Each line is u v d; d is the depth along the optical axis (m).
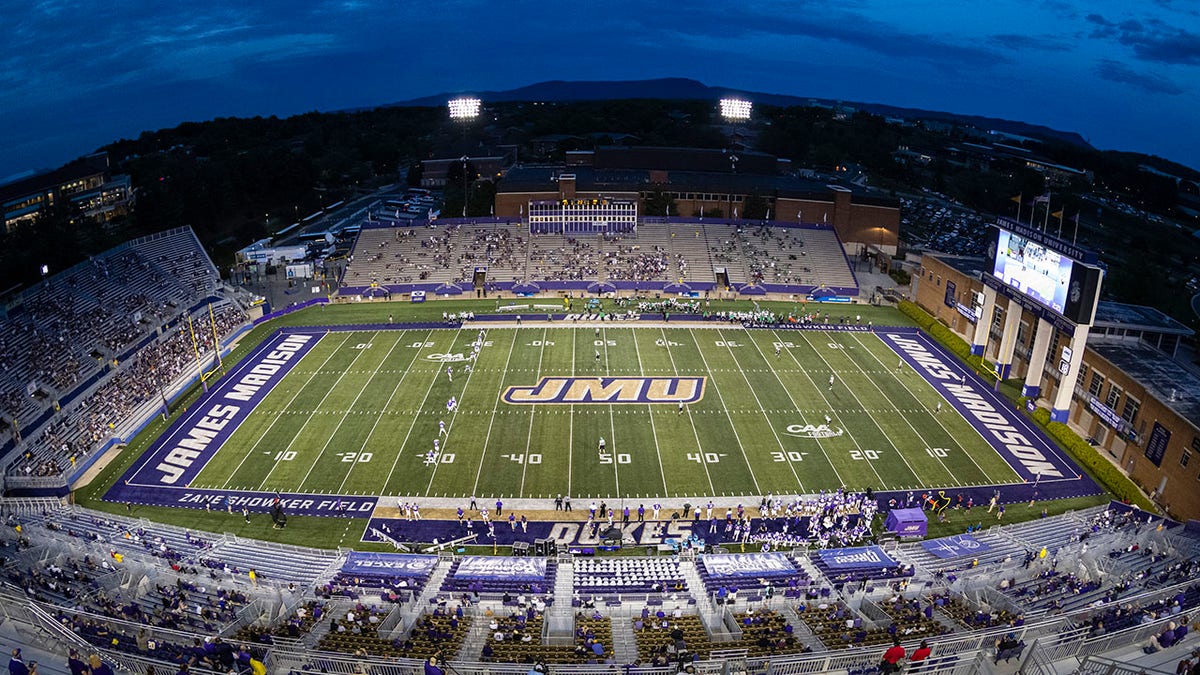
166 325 68.81
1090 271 51.69
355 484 46.19
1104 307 63.50
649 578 35.91
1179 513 44.31
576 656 27.27
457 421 54.41
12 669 18.94
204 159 170.50
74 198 119.12
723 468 48.09
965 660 22.14
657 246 93.88
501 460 48.91
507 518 42.69
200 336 69.25
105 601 31.02
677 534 41.38
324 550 39.28
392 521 42.44
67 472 46.84
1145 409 48.59
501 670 23.81
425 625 30.27
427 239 93.94
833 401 58.56
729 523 41.75
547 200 109.12
